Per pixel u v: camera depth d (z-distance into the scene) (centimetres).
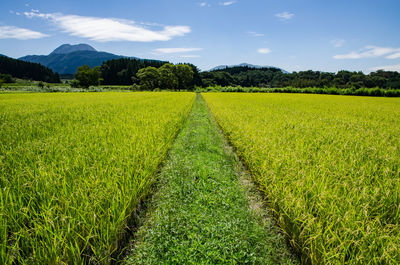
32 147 507
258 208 409
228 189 455
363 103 2703
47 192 317
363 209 278
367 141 606
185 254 283
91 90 6431
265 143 588
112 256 289
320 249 256
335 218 276
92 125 839
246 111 1436
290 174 395
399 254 218
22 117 1055
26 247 240
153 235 313
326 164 431
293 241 297
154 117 1054
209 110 1998
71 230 257
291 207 316
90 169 396
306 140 636
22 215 277
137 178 403
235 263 269
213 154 685
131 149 509
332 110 1688
